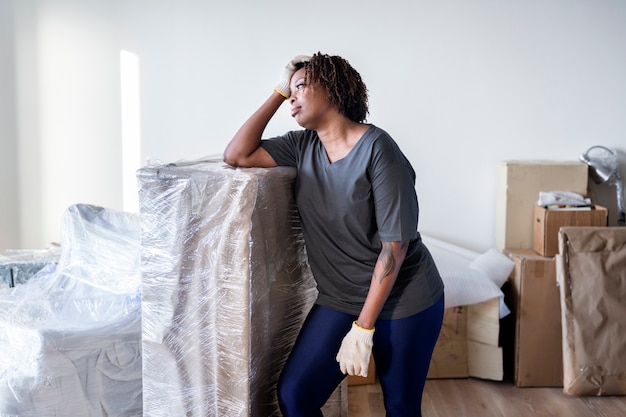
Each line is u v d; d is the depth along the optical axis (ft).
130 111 12.36
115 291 7.41
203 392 5.87
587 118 12.39
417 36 12.16
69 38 12.20
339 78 5.99
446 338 11.07
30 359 6.72
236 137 6.43
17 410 6.73
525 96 12.32
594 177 12.11
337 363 6.22
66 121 12.37
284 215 6.51
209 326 5.77
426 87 12.27
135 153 12.44
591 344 10.23
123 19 12.16
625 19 12.17
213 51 12.21
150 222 5.80
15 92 12.28
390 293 6.18
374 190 5.83
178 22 12.16
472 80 12.26
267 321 6.29
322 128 6.10
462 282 10.78
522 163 11.82
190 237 5.72
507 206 11.78
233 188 5.53
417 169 12.44
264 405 6.42
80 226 7.86
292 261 6.86
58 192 12.51
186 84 12.29
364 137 5.95
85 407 6.87
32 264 8.58
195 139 12.41
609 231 10.43
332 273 6.26
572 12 12.16
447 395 10.48
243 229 5.54
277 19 12.14
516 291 10.95
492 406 10.09
